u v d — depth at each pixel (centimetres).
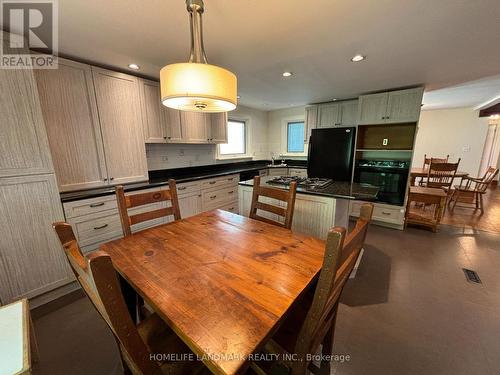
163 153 318
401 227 326
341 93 340
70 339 142
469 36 164
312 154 399
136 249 114
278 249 112
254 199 175
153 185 247
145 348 66
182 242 121
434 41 173
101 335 145
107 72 215
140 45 174
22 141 152
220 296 77
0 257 150
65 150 192
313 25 149
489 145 601
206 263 99
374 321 153
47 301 176
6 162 147
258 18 140
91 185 212
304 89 318
